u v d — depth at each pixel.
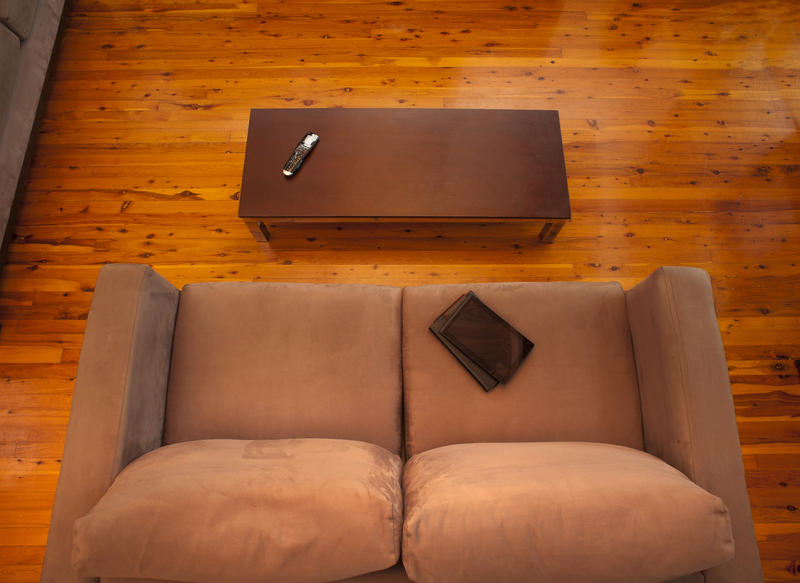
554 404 1.42
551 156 1.99
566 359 1.46
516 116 2.06
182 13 2.69
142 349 1.31
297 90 2.53
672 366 1.28
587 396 1.43
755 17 2.71
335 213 1.88
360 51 2.62
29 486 1.81
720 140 2.44
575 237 2.24
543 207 1.91
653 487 1.04
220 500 1.01
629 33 2.68
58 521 1.15
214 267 2.17
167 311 1.45
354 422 1.41
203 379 1.43
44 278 2.12
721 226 2.26
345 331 1.49
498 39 2.66
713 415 1.23
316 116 2.04
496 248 2.22
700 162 2.39
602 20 2.72
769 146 2.43
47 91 2.42
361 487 1.06
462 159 1.97
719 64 2.60
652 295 1.37
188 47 2.61
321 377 1.44
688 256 2.21
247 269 2.17
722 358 1.28
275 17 2.69
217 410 1.40
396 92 2.53
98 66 2.55
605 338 1.48
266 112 2.04
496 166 1.96
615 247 2.23
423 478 1.17
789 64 2.60
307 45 2.63
